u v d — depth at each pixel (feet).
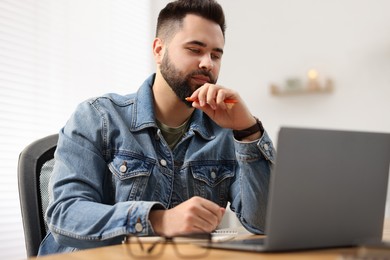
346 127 10.25
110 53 9.72
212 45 4.58
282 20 10.91
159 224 3.01
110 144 4.29
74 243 3.29
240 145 4.00
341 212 2.50
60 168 3.92
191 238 2.65
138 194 4.18
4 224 7.40
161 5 11.05
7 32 7.66
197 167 4.54
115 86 9.81
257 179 4.02
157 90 4.74
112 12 9.85
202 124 4.76
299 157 2.33
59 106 8.46
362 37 10.19
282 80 10.84
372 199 2.61
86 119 4.30
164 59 4.67
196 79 4.54
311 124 10.58
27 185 4.05
